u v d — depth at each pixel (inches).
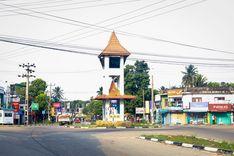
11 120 2667.3
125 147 675.4
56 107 3939.5
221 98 2723.9
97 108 4377.5
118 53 1974.7
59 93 5634.8
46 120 3639.3
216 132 1257.4
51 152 577.3
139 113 2999.5
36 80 3855.8
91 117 4675.2
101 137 970.7
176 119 2847.0
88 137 967.6
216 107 2672.2
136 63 3570.4
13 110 2696.9
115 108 1967.3
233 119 2682.1
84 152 580.1
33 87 3814.0
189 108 2755.9
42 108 3666.3
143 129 1537.9
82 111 6200.8
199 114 2763.3
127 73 3299.7
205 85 3878.0
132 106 3137.3
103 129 1574.8
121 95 1952.5
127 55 1989.4
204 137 986.1
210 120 2699.3
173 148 677.9
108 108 1955.0
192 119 2787.9
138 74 3248.0
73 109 6461.6
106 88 1969.7
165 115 2984.7
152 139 869.2
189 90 2805.1
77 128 1720.0
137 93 3184.1
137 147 679.7
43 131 1334.9
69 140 845.2
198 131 1318.9
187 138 880.3
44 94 3705.7
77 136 1011.3
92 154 551.8
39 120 3779.5
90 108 5007.4
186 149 661.3
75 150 611.5
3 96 2965.1
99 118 4343.0
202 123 2689.5
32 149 625.3
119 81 1995.6
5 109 2625.5
